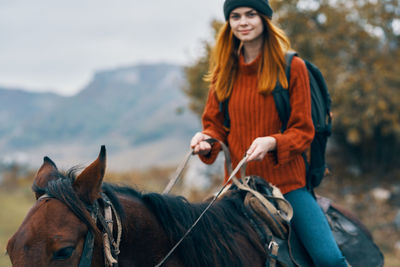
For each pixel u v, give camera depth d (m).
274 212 2.10
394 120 10.05
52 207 1.47
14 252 1.41
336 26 10.70
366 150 11.14
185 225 1.84
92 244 1.48
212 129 2.43
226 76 2.37
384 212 9.35
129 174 13.37
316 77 2.40
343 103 10.17
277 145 2.10
